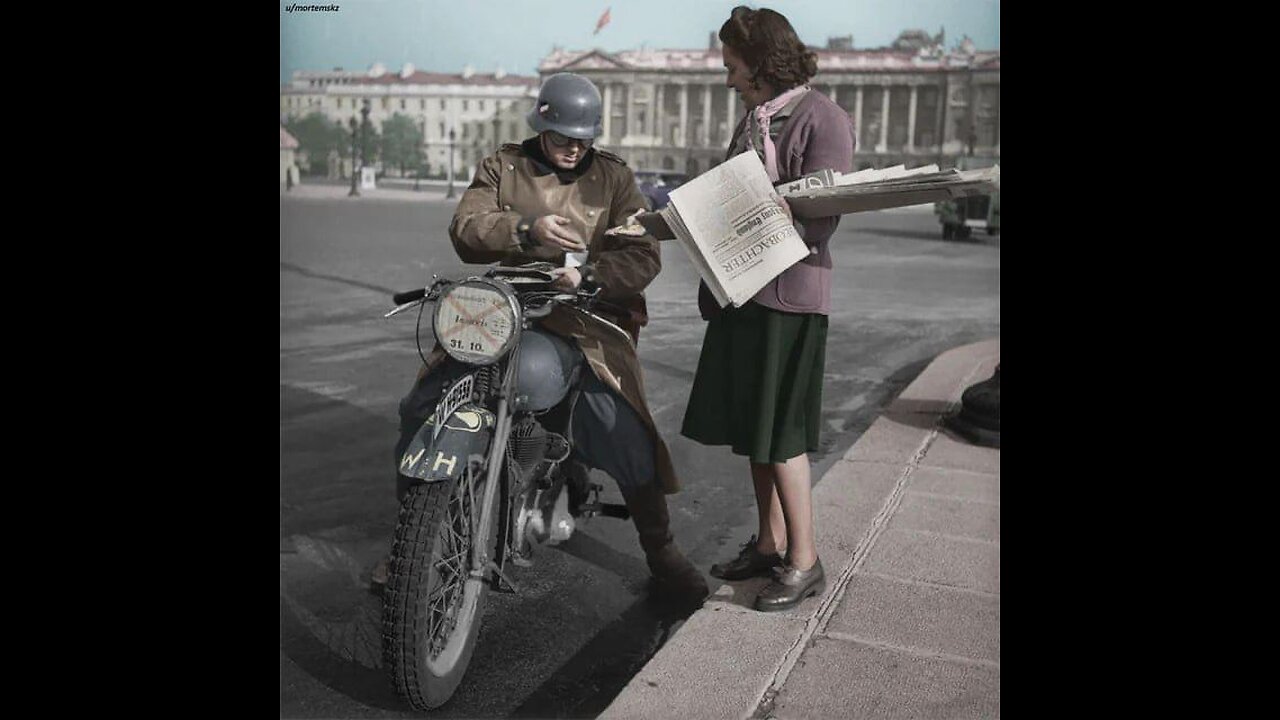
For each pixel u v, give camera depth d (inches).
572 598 132.6
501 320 101.5
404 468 100.0
